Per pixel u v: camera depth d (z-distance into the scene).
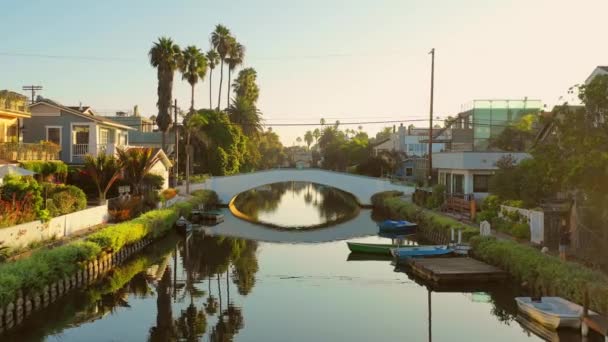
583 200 21.36
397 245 30.69
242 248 34.12
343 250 33.41
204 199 51.38
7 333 15.94
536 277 19.81
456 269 23.05
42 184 28.95
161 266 27.75
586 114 18.42
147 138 72.69
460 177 44.25
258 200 83.69
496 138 50.91
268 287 23.08
